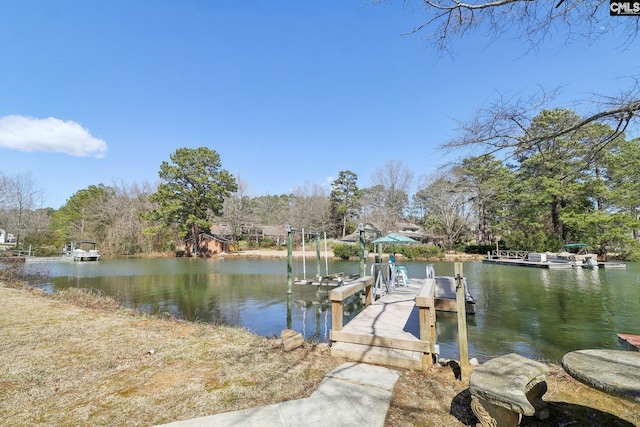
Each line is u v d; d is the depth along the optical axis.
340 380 2.98
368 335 3.97
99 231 34.25
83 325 5.02
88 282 13.57
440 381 3.10
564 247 20.94
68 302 7.27
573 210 21.03
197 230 32.69
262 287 12.24
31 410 2.38
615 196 18.17
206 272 17.53
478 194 25.34
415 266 20.16
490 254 24.67
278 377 3.06
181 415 2.31
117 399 2.57
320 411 2.37
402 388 2.89
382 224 31.69
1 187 28.92
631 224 18.89
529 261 19.50
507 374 2.14
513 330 6.32
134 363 3.38
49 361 3.42
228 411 2.38
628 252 19.89
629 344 4.60
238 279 14.68
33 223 32.34
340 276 12.27
